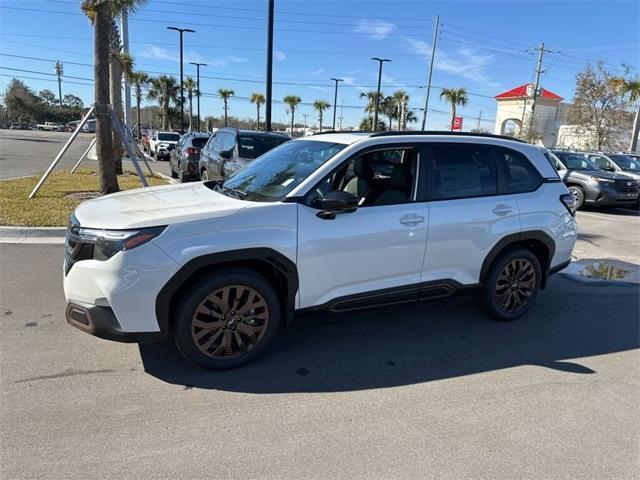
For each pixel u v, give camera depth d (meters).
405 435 3.00
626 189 13.66
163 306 3.42
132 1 10.26
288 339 4.36
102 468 2.59
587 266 7.58
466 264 4.55
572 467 2.77
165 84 62.16
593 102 35.62
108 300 3.31
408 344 4.37
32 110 107.94
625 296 6.05
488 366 4.01
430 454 2.83
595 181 13.69
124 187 12.23
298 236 3.73
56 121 113.38
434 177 4.40
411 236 4.18
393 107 69.06
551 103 52.16
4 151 25.61
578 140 40.59
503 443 2.96
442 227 4.33
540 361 4.14
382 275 4.14
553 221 4.98
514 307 5.00
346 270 3.96
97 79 10.16
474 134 4.75
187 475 2.57
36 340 4.05
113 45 16.42
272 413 3.19
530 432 3.09
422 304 5.43
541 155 5.15
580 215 13.24
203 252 3.44
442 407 3.35
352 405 3.33
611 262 7.89
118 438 2.85
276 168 4.40
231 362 3.71
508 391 3.60
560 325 4.99
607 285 6.51
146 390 3.39
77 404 3.18
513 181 4.86
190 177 14.23
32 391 3.30
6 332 4.18
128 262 3.29
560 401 3.49
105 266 3.31
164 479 2.54
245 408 3.23
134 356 3.87
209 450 2.78
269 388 3.50
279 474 2.61
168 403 3.25
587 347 4.46
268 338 3.82
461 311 5.26
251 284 3.67
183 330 3.52
